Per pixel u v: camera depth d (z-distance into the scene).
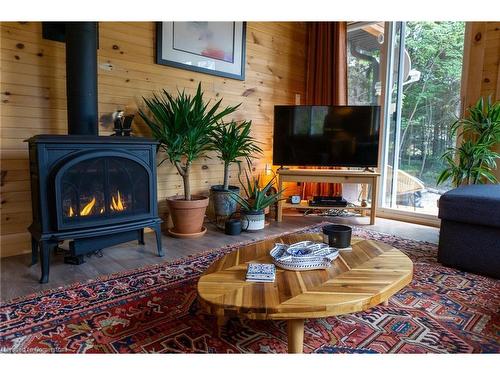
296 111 3.50
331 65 3.93
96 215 2.12
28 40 2.28
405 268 1.35
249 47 3.62
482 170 2.71
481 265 2.01
